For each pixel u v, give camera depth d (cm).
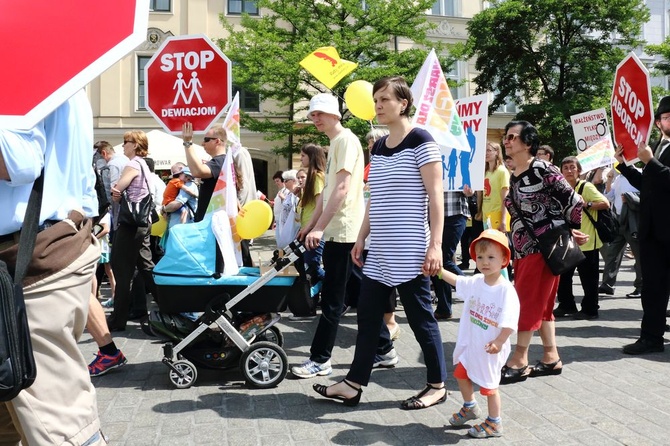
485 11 2189
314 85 1750
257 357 400
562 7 2061
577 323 611
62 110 209
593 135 880
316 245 389
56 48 172
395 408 361
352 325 609
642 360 464
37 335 192
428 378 366
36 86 168
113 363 434
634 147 479
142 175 573
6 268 173
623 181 805
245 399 379
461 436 318
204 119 501
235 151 602
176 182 732
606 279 799
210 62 498
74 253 203
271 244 1653
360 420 342
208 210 430
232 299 393
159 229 695
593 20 2086
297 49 1673
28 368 173
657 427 328
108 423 339
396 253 345
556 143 2083
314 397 381
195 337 395
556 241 404
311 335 566
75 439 197
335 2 1847
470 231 1007
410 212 344
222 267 398
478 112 531
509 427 330
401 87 348
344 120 1747
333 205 391
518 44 2189
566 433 321
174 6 2262
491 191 734
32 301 192
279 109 2300
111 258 573
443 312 623
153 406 367
